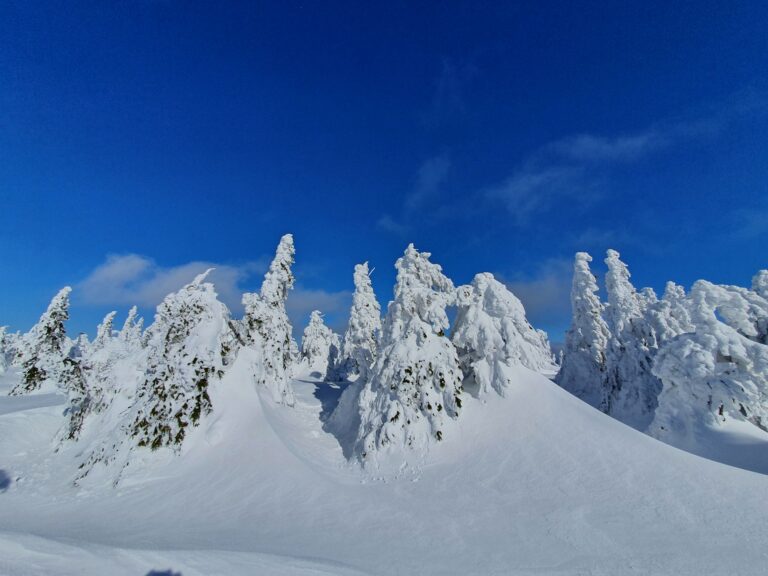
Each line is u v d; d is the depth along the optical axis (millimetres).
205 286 25922
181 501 15539
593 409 18984
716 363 25234
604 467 15102
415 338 22109
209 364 22422
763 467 19578
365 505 14492
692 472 14094
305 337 74562
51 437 24641
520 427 18719
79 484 17938
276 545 11211
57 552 8656
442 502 14695
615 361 39219
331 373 61031
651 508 12531
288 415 26406
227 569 8820
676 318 43375
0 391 39906
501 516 13219
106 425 22188
